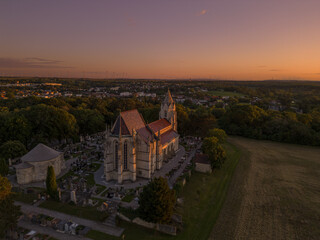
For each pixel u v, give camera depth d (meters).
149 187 51.88
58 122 109.00
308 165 98.38
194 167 87.50
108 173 75.94
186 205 62.59
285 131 139.62
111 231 51.00
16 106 170.88
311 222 56.59
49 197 63.97
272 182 80.25
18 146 87.56
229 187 75.50
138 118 86.31
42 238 47.84
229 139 145.12
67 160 95.19
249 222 56.03
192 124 141.00
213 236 50.44
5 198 48.06
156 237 49.41
